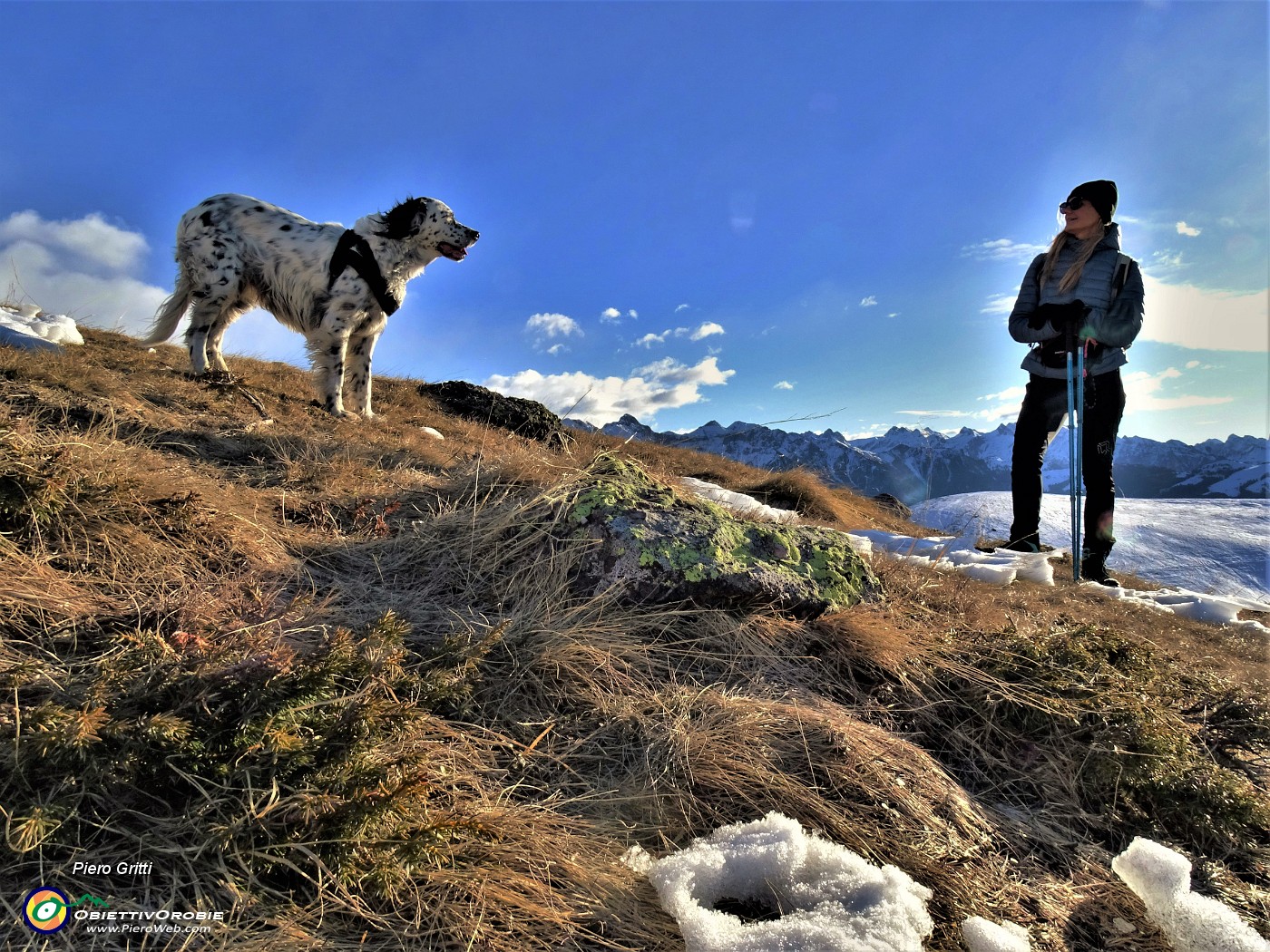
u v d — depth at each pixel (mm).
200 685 1614
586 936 1529
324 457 4285
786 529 3479
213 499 3053
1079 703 2676
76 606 2180
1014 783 2418
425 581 2959
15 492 2385
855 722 2445
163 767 1495
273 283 6594
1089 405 5535
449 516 3422
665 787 2006
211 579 2574
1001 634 3223
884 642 2920
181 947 1284
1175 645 4164
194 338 6570
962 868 1938
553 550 3045
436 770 1847
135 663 1719
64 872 1352
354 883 1441
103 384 4688
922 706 2711
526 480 3869
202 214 6504
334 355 6531
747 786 2055
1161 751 2445
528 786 1956
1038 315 5551
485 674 2359
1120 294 5379
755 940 1426
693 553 2998
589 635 2617
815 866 1746
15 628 2002
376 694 1940
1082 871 2053
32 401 3949
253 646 1992
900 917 1528
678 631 2830
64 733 1378
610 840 1797
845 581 3289
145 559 2521
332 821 1462
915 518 10844
